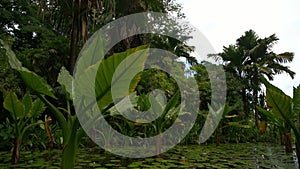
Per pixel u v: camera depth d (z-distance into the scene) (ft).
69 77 8.86
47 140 14.75
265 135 25.22
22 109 9.57
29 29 30.27
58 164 9.48
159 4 30.40
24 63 17.37
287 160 11.76
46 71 25.49
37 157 11.21
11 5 33.76
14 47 34.94
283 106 8.50
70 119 6.97
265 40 45.47
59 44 26.48
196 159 11.57
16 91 16.84
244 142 23.50
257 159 12.02
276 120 13.37
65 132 6.59
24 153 12.30
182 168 9.32
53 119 18.06
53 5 22.38
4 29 34.01
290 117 8.66
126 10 27.78
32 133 14.21
